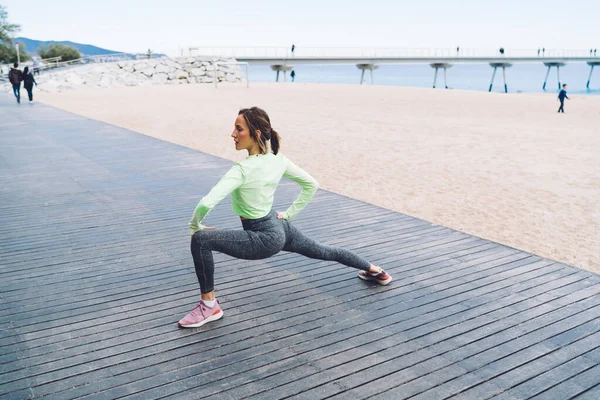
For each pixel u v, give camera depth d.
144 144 10.62
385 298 3.59
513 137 15.13
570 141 14.41
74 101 26.23
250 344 2.98
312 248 3.32
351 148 12.59
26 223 5.34
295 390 2.55
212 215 5.69
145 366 2.76
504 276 3.98
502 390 2.56
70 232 5.05
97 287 3.78
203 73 50.84
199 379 2.64
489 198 7.92
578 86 129.75
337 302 3.52
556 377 2.67
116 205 6.05
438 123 18.78
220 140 13.46
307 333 3.10
